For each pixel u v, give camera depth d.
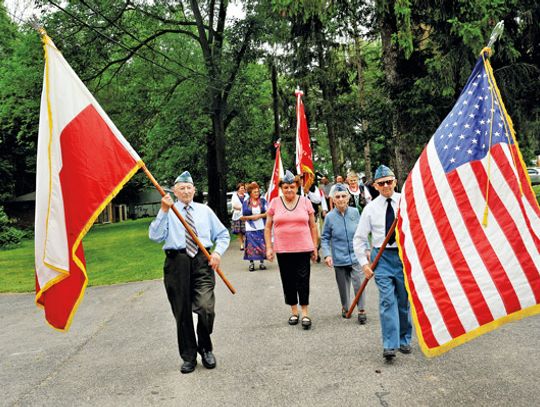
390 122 15.74
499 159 4.27
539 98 14.62
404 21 12.87
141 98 26.47
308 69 22.86
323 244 6.59
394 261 5.08
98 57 22.05
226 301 8.10
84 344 6.23
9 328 7.50
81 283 4.56
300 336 5.91
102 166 4.70
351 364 4.87
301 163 12.35
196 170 33.25
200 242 5.06
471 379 4.35
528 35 13.98
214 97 22.91
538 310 3.91
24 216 45.47
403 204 4.54
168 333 6.46
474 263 4.11
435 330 4.09
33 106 23.19
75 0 20.00
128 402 4.29
